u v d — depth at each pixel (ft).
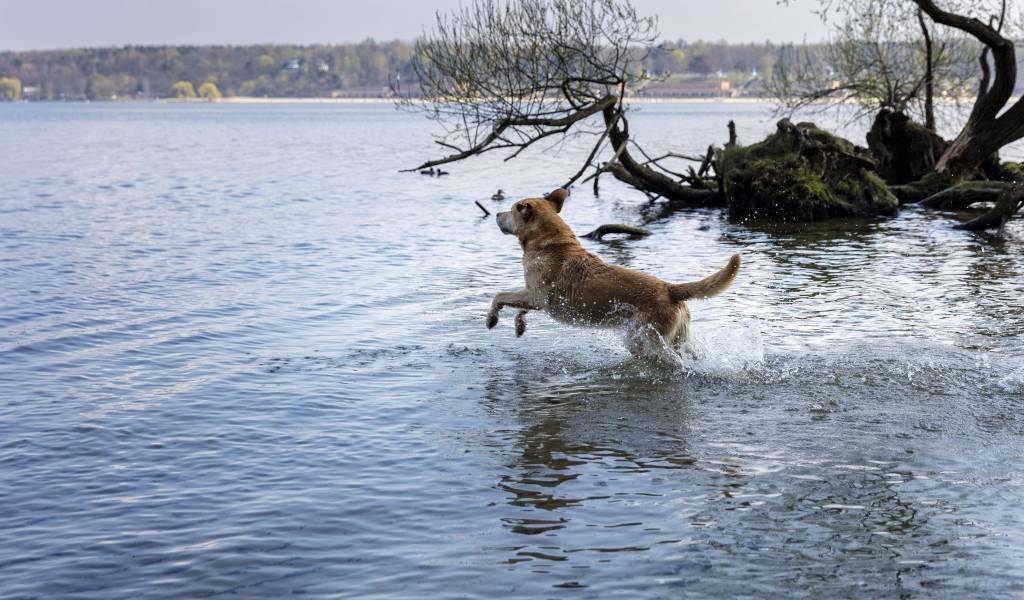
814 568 14.87
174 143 183.62
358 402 23.63
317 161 130.72
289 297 37.22
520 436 21.07
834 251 48.75
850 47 86.33
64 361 27.89
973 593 14.03
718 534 16.10
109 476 18.95
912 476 18.53
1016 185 55.11
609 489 18.06
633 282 26.71
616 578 14.62
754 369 26.17
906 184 73.36
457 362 27.35
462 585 14.51
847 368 26.16
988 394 23.76
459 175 106.63
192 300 36.73
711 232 57.62
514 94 62.49
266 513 17.13
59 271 43.19
